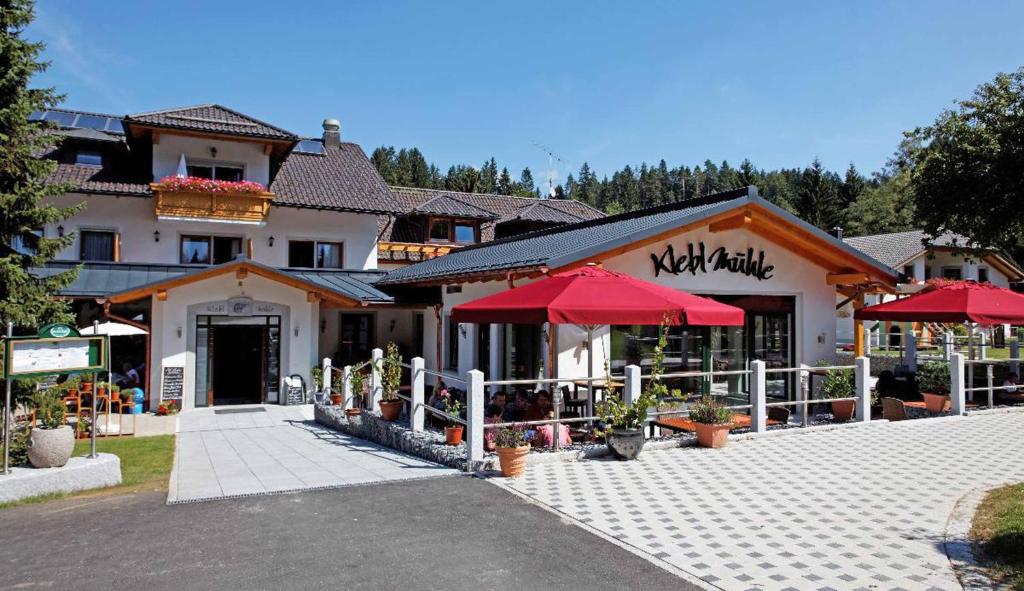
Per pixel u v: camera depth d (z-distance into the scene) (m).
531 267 11.93
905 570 5.32
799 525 6.45
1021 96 18.16
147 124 21.92
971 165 18.34
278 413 17.73
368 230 25.62
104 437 13.82
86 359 8.89
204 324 18.67
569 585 5.12
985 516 6.57
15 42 11.16
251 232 23.97
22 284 11.36
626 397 9.93
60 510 7.40
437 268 18.27
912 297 15.03
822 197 62.47
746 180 65.62
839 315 32.50
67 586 5.15
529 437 9.99
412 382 11.29
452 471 8.97
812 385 14.62
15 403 10.29
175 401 17.92
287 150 24.75
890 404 12.73
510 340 15.07
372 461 10.16
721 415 10.23
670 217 14.12
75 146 23.30
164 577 5.31
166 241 22.91
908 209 54.59
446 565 5.54
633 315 8.91
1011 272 36.53
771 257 14.66
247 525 6.67
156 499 7.79
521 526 6.53
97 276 19.16
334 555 5.79
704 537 6.14
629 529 6.39
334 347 24.36
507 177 96.81
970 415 13.03
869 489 7.73
